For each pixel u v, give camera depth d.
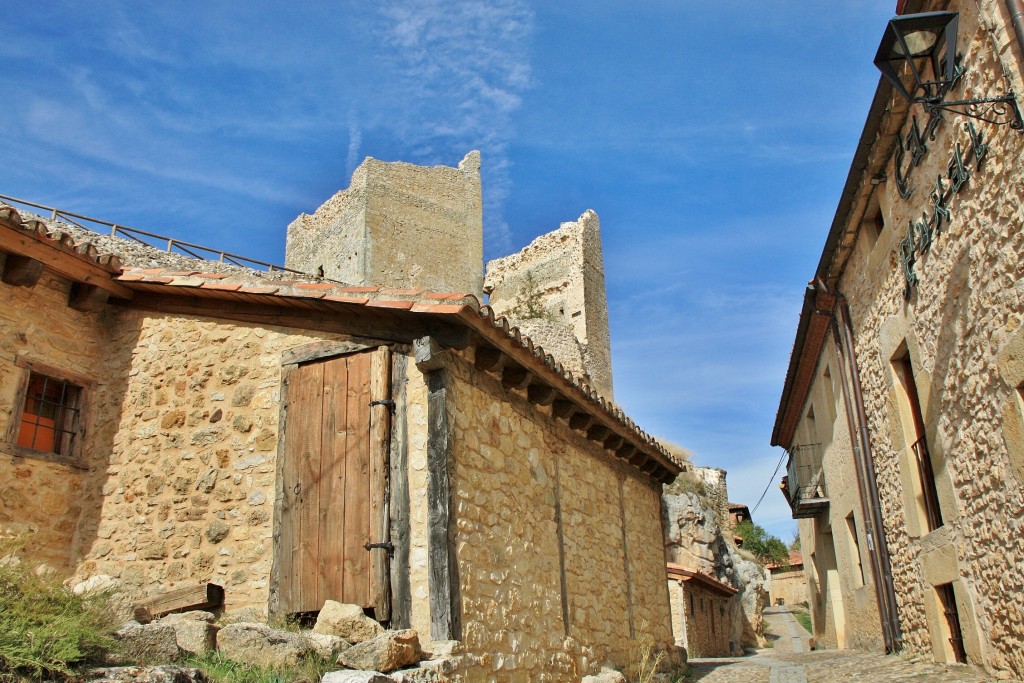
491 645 6.13
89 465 7.74
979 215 6.37
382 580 5.99
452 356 6.54
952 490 7.70
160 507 7.28
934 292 7.57
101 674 4.00
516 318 40.34
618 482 10.23
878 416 10.09
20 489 7.10
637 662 9.28
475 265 46.28
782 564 45.12
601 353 43.06
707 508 28.42
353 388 6.74
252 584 6.63
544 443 8.03
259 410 7.22
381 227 42.59
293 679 4.90
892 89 7.55
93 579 5.71
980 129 6.14
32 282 7.45
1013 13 5.38
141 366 7.96
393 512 6.18
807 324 13.11
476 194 47.53
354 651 5.16
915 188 7.81
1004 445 6.39
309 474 6.70
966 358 6.97
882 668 9.26
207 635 5.38
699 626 19.97
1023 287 5.70
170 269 7.97
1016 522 6.34
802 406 17.58
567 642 7.48
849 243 10.32
